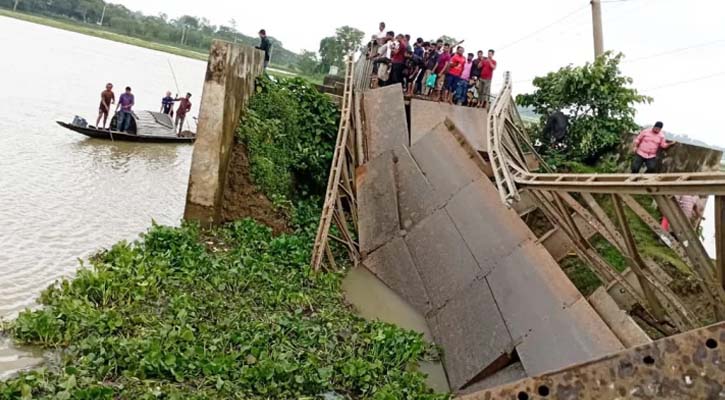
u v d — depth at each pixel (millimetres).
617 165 16609
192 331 8359
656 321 8609
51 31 82562
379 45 18984
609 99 17219
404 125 15992
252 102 15617
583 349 8055
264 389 7434
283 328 9352
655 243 12836
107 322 8234
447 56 18531
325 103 17312
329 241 14008
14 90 29312
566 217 9039
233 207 14141
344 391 8109
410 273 12031
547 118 18531
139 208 15227
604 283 9477
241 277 10852
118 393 6715
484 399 1706
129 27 116688
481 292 10242
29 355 7438
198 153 13453
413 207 13125
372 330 9906
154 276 9938
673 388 1604
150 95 40875
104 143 22969
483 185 12031
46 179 15898
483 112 17859
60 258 10938
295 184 16484
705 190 5965
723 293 6578
